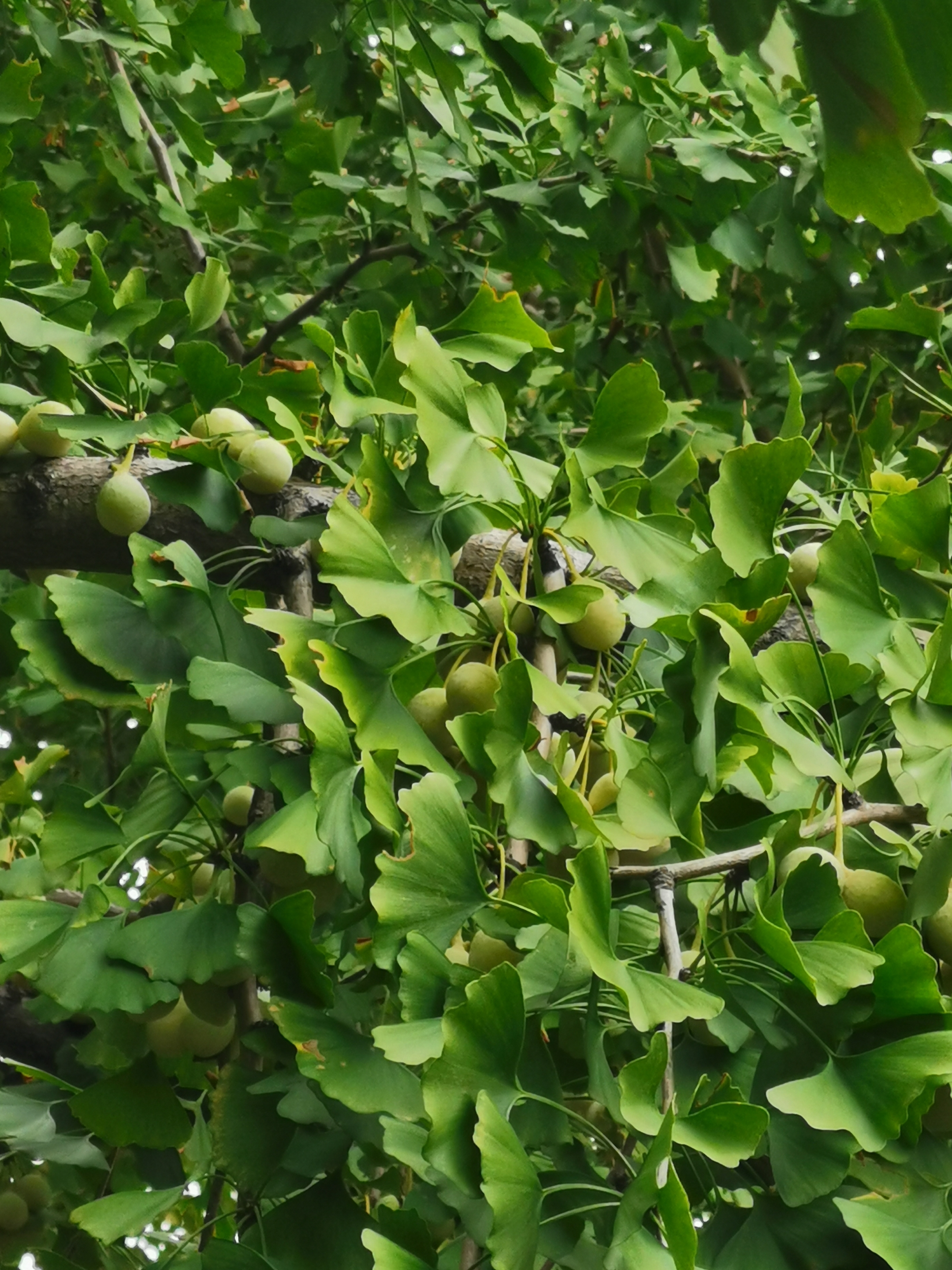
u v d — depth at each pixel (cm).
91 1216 139
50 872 172
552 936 127
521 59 211
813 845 123
